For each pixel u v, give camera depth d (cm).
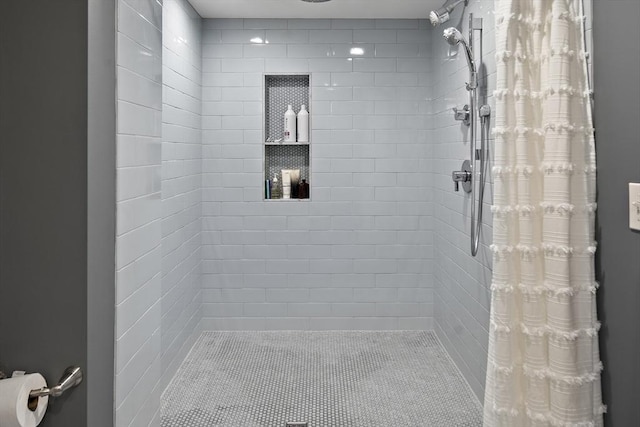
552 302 154
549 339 155
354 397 308
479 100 300
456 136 351
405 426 274
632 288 144
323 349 390
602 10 157
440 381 332
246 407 294
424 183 429
